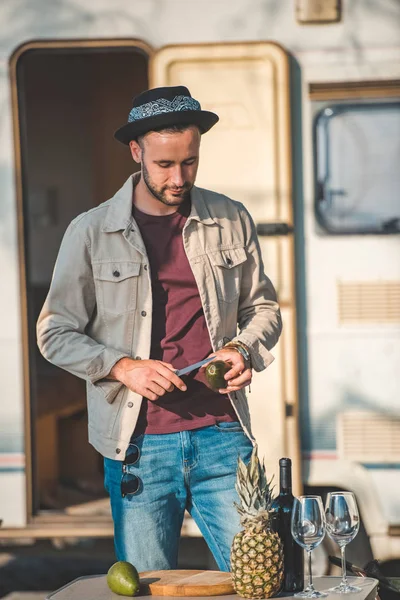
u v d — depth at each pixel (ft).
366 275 32.73
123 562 18.79
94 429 22.31
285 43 32.63
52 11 33.01
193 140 21.07
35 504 33.63
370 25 32.53
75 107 53.52
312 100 32.68
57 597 18.51
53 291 22.31
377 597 20.10
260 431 32.45
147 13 32.78
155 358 21.93
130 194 22.44
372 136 32.68
